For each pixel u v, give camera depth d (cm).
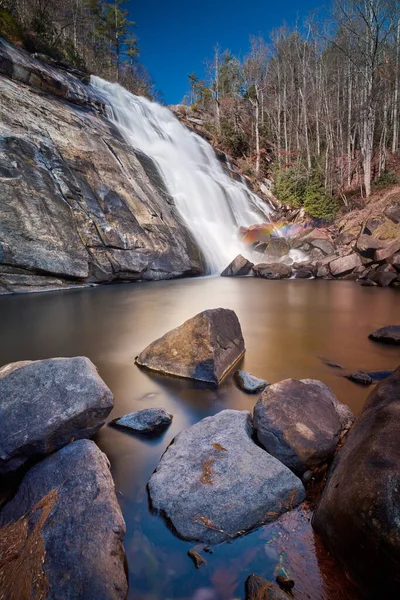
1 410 304
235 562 217
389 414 253
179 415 406
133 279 1550
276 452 299
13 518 234
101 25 4544
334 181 2783
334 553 213
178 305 1068
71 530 215
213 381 491
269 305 1071
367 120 2561
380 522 186
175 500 254
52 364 350
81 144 1673
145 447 343
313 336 730
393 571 176
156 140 2594
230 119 4072
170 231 1773
